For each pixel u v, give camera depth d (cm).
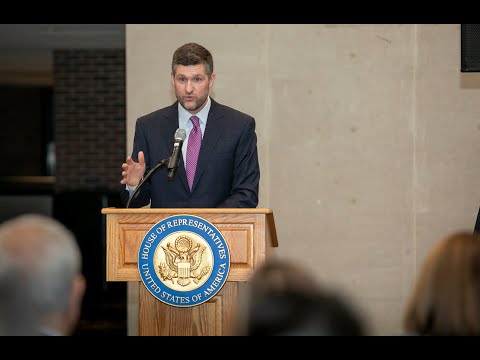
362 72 812
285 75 814
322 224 811
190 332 411
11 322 177
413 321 228
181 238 399
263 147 813
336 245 811
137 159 469
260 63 814
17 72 1909
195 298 398
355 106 812
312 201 812
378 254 810
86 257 1235
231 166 466
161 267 399
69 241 183
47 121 2186
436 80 809
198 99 456
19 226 182
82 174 1456
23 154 2189
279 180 812
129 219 405
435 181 809
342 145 811
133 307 831
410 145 809
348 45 812
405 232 809
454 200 809
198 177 461
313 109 812
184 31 816
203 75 456
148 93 815
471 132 809
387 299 810
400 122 809
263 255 402
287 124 813
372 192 811
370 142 811
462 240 224
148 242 400
